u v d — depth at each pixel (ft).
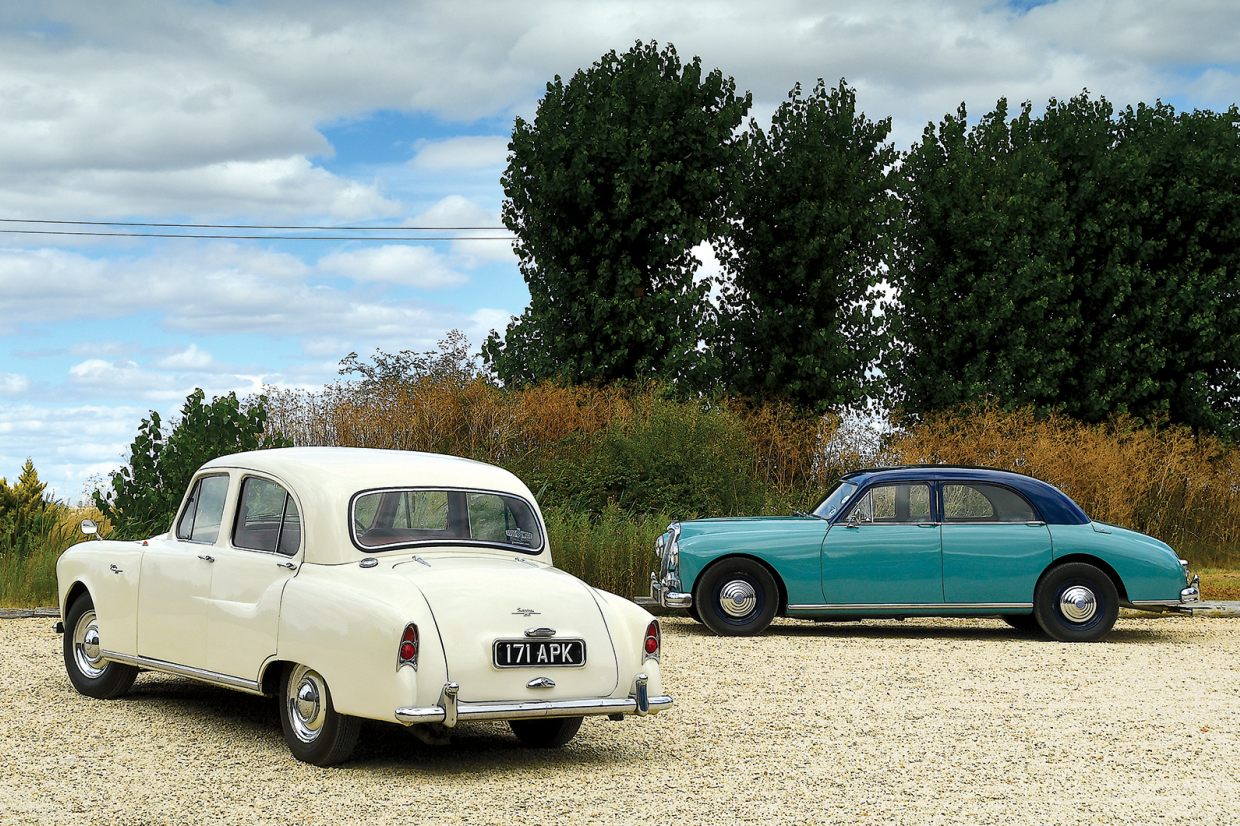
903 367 79.51
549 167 75.46
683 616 45.55
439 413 60.70
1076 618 39.24
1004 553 39.58
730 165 75.61
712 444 57.67
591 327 74.33
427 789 19.56
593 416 63.82
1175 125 85.71
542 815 18.04
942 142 83.46
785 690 29.40
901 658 34.71
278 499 22.86
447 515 23.07
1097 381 79.82
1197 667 33.53
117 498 46.75
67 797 18.63
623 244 75.36
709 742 23.59
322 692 20.65
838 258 74.79
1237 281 83.15
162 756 21.57
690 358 72.43
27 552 47.09
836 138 76.48
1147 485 64.18
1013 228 78.84
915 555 39.58
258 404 49.03
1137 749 22.99
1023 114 86.58
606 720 25.82
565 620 20.88
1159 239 83.66
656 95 75.25
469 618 20.03
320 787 19.54
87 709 25.86
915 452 62.75
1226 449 72.38
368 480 22.40
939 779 20.57
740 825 17.65
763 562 39.96
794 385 73.20
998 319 76.59
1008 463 62.18
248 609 22.17
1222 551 64.39
